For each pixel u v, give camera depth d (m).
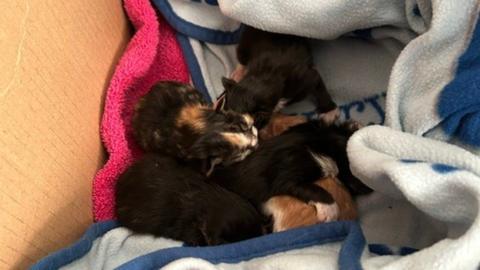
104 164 0.37
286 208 0.35
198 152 0.37
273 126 0.41
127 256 0.33
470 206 0.24
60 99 0.30
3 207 0.24
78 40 0.33
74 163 0.32
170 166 0.36
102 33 0.37
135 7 0.40
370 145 0.28
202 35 0.43
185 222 0.34
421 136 0.28
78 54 0.33
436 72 0.30
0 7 0.24
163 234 0.34
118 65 0.38
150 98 0.40
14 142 0.25
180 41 0.44
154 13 0.41
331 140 0.36
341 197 0.35
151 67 0.42
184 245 0.33
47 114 0.29
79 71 0.33
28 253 0.27
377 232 0.33
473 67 0.28
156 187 0.35
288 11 0.35
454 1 0.28
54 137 0.29
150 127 0.39
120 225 0.34
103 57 0.38
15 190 0.25
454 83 0.28
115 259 0.32
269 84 0.39
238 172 0.36
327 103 0.40
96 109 0.36
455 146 0.26
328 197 0.35
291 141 0.36
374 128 0.28
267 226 0.34
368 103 0.40
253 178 0.35
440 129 0.29
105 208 0.35
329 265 0.26
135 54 0.38
